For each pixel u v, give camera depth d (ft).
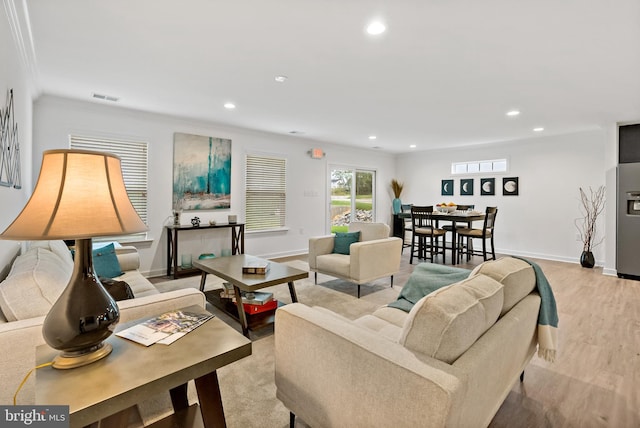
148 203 14.83
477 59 8.73
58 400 2.87
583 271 16.40
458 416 3.14
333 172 23.11
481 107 13.28
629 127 15.61
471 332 3.80
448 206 19.22
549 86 10.73
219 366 3.67
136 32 7.45
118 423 3.72
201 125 16.35
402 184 27.17
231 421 5.42
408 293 7.50
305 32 7.41
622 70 9.35
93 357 3.49
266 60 8.91
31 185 11.23
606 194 15.83
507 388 4.68
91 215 3.28
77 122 12.88
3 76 5.98
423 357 3.53
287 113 14.51
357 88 11.11
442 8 6.40
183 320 4.52
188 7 6.45
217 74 9.92
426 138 20.25
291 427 5.05
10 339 3.84
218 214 17.13
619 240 15.07
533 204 20.15
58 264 5.73
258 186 18.89
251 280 8.68
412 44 7.92
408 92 11.48
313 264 13.58
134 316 4.84
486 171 22.25
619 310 10.77
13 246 6.84
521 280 5.40
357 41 7.79
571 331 9.10
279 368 4.95
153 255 15.03
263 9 6.50
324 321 4.41
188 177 15.96
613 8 6.30
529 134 18.76
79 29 7.30
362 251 11.72
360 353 3.73
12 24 6.57
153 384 3.20
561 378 6.78
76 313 3.35
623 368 7.17
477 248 22.74
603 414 5.67
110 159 3.61
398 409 3.35
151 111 14.30
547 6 6.28
